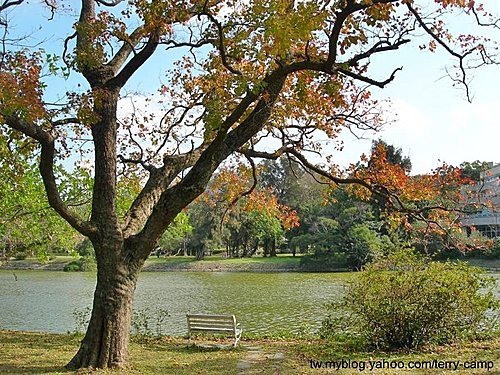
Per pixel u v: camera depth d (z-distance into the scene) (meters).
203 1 10.13
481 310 11.64
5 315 23.47
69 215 9.52
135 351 11.77
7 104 8.40
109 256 9.69
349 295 12.09
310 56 9.98
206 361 10.48
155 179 11.00
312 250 54.66
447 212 12.61
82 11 11.27
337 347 11.91
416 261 12.07
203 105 11.73
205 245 61.88
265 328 19.17
